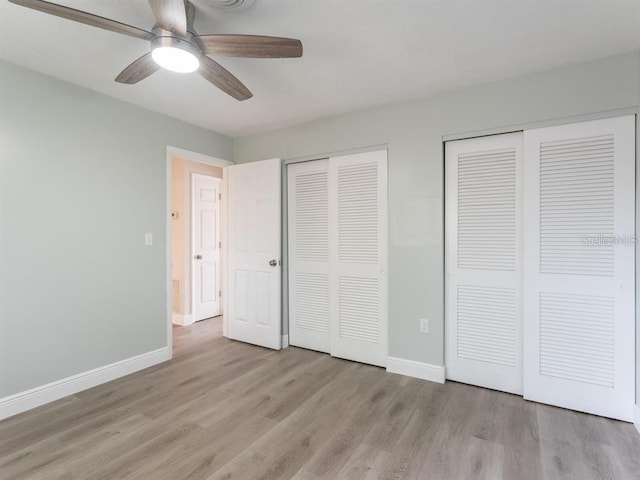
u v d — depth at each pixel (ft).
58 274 7.84
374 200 9.67
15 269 7.16
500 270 8.14
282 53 5.46
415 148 8.93
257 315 11.65
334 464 5.61
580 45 6.42
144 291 9.66
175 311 14.58
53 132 7.72
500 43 6.35
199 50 5.36
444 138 8.57
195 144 11.03
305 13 5.44
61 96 7.84
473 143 8.39
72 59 6.96
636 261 6.64
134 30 4.92
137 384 8.61
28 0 4.15
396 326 9.27
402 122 9.11
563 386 7.35
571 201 7.20
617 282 6.82
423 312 8.89
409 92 8.50
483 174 8.29
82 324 8.28
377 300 9.73
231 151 12.41
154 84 8.09
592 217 7.02
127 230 9.21
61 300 7.89
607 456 5.76
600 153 6.93
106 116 8.70
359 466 5.57
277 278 11.16
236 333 12.20
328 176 10.64
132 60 6.99
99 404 7.57
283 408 7.41
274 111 9.82
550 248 7.43
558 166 7.32
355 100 9.00
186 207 14.47
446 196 8.75
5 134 6.99
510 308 8.05
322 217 10.84
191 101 9.09
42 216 7.55
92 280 8.47
